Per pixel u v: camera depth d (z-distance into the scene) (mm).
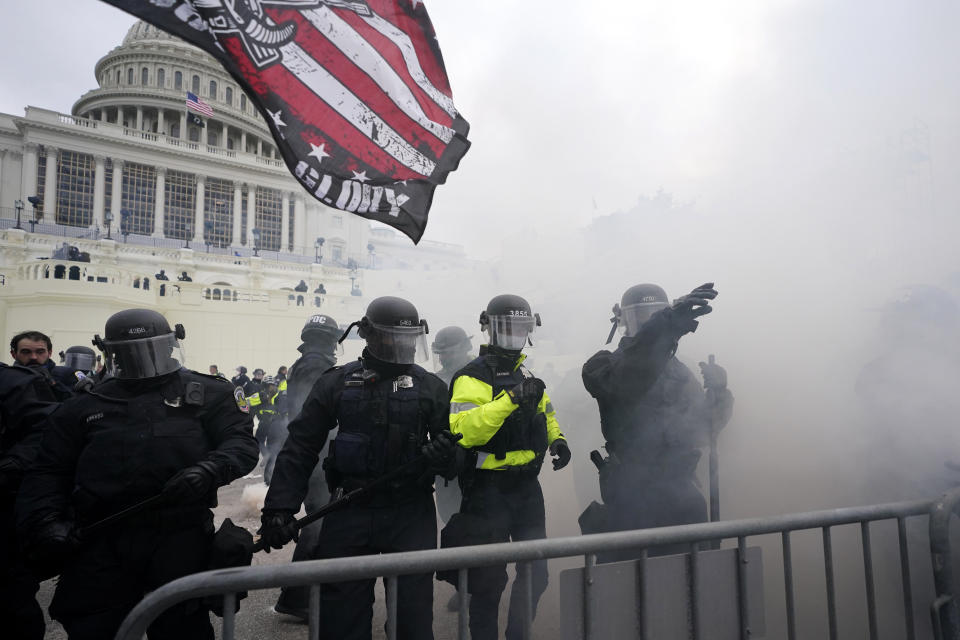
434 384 2164
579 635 1414
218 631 2643
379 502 1947
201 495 1743
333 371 2133
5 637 2164
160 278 22266
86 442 1783
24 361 3234
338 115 2152
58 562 1715
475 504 2203
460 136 2490
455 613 2871
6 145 42531
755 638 1634
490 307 2344
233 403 2018
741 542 1637
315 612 1242
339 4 2160
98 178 43906
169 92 53062
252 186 50094
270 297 22078
